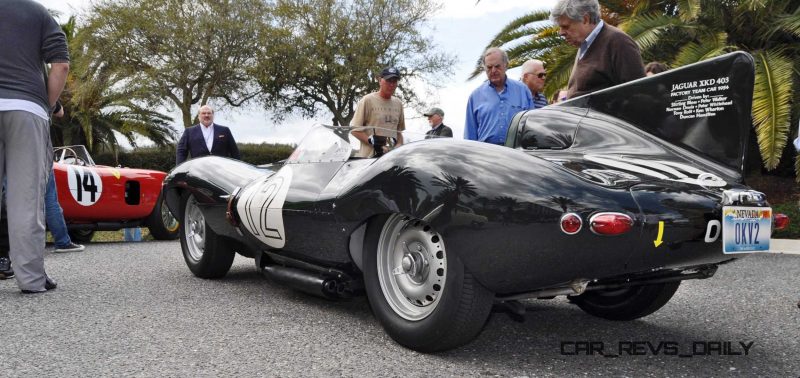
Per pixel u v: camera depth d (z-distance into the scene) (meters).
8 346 2.80
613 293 3.44
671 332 3.23
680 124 2.86
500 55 4.19
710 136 2.77
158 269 5.15
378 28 28.17
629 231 2.27
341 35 27.75
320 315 3.47
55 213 6.32
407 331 2.71
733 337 3.13
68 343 2.85
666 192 2.39
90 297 3.91
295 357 2.66
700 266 2.83
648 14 10.72
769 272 5.46
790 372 2.56
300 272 3.50
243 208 3.83
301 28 28.03
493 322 3.41
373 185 2.77
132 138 24.38
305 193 3.33
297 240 3.40
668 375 2.50
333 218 3.02
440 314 2.55
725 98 2.72
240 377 2.39
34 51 4.05
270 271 3.75
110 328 3.13
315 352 2.74
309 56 27.58
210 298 3.92
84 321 3.27
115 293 4.05
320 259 3.33
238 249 4.53
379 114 5.63
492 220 2.38
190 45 25.58
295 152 3.80
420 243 2.73
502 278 2.45
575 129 3.06
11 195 3.98
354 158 3.53
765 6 9.93
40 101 4.04
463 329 2.55
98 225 7.68
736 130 2.70
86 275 4.80
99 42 24.89
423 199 2.54
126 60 25.58
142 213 7.96
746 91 2.66
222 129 7.98
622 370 2.55
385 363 2.58
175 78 25.55
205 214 4.39
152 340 2.91
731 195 2.45
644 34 9.80
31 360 2.59
